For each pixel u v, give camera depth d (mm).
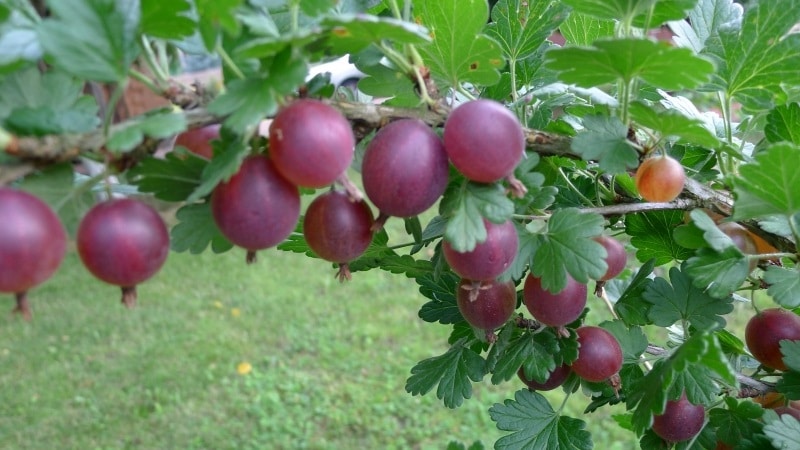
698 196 195
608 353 194
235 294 870
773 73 192
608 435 602
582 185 236
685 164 235
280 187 132
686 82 156
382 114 151
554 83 205
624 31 178
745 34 191
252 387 695
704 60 144
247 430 640
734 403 196
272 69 130
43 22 116
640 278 214
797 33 186
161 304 846
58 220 117
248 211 130
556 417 218
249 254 142
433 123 154
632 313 222
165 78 138
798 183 163
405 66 159
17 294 114
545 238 175
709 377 184
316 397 683
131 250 121
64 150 121
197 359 738
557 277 170
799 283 175
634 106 164
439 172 139
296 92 148
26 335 779
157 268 127
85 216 124
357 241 149
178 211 152
